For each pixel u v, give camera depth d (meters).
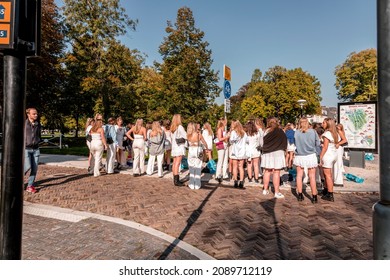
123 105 24.12
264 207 5.77
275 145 6.47
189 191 7.13
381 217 1.32
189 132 7.40
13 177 1.45
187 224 4.78
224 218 5.08
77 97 28.08
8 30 1.40
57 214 5.13
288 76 42.16
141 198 6.41
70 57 24.66
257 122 8.78
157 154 8.97
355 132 11.17
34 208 5.40
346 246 3.93
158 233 4.27
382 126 1.35
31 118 6.66
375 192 6.95
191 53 21.38
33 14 1.51
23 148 1.48
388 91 1.32
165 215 5.24
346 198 6.56
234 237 4.23
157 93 22.70
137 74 25.27
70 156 14.97
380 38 1.34
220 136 8.47
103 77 23.30
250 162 8.44
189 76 21.03
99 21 22.61
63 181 8.18
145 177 9.04
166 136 10.43
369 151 10.92
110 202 6.05
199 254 3.60
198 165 7.41
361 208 5.73
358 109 11.04
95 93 24.11
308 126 6.15
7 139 1.44
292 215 5.27
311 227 4.66
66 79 26.03
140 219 5.01
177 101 20.81
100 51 22.64
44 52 20.38
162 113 21.30
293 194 6.91
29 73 19.47
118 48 23.36
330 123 6.23
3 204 1.43
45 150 19.38
